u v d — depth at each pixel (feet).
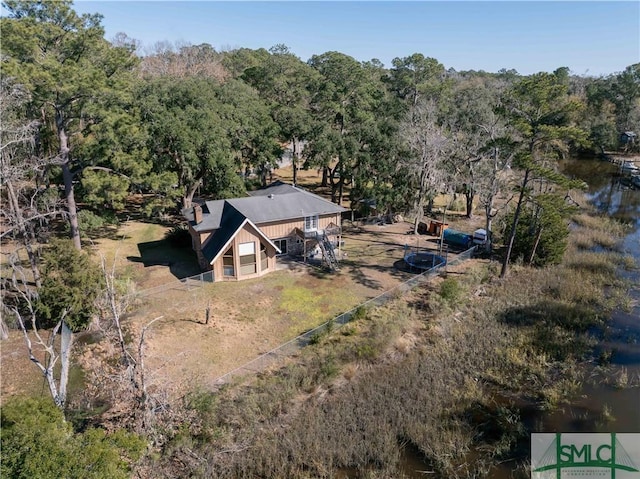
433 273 108.27
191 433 55.67
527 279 108.17
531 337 82.89
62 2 105.70
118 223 134.92
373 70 270.67
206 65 281.33
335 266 114.32
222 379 68.64
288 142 190.39
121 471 37.06
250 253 107.04
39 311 78.23
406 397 66.23
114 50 115.65
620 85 302.66
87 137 116.06
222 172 136.67
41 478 32.42
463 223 153.58
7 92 86.28
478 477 53.01
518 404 66.08
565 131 92.89
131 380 53.67
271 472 53.42
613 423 61.82
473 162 137.28
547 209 99.81
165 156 131.95
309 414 62.03
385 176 147.23
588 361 76.59
